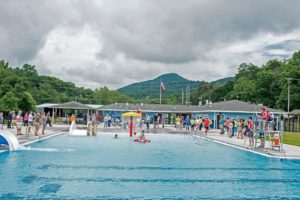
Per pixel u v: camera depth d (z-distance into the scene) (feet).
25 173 43.50
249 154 70.64
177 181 41.45
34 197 31.96
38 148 72.59
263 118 79.20
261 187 39.34
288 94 220.23
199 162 58.08
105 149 75.00
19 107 225.76
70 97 415.85
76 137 109.29
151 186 38.27
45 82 410.52
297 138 117.80
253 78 334.03
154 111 228.63
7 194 32.89
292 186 40.09
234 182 41.88
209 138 111.14
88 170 47.09
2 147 69.77
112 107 224.53
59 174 43.52
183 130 159.53
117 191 35.40
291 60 266.57
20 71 390.42
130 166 51.67
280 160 61.67
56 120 215.92
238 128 113.29
